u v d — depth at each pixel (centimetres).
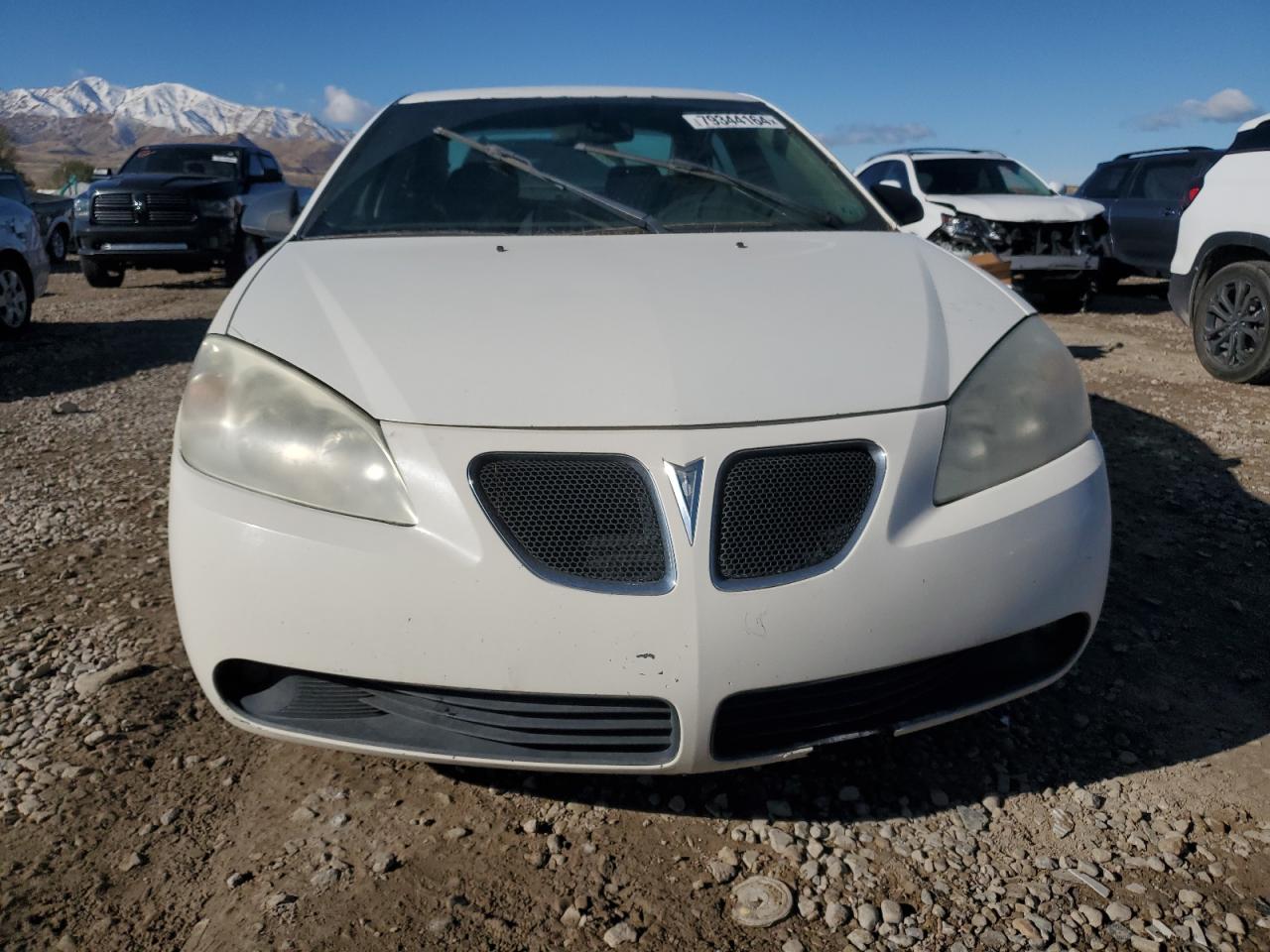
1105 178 1179
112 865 192
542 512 181
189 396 206
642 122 328
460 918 179
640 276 230
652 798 213
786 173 318
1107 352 755
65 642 283
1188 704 249
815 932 176
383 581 179
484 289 223
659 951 171
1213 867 192
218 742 234
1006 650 204
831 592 180
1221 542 349
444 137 312
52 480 447
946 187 1059
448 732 188
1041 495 198
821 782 219
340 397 192
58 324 990
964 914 180
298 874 190
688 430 183
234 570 186
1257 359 598
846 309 219
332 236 278
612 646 175
